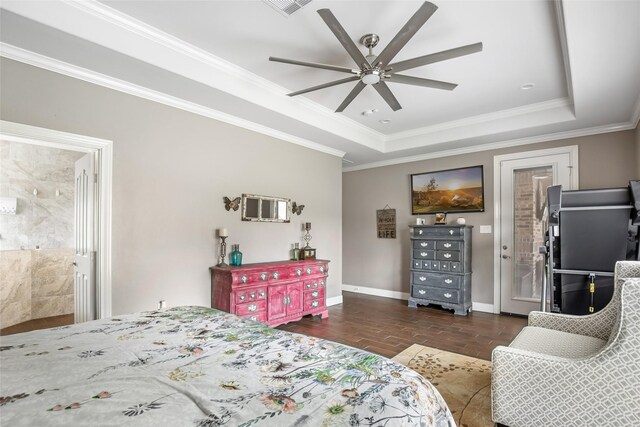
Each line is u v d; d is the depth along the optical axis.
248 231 4.16
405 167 5.87
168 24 2.55
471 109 4.23
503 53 2.87
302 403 0.91
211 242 3.74
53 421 0.80
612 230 2.84
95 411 0.84
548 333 2.26
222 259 3.73
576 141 4.31
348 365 1.16
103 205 2.89
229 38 2.73
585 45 2.30
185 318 1.78
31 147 4.89
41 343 1.37
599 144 4.16
